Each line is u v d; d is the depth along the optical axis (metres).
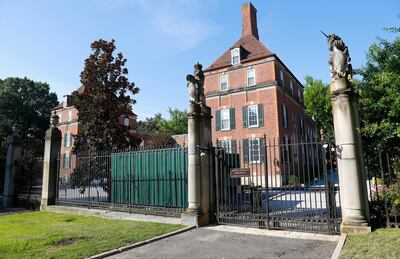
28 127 48.69
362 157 6.82
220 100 27.92
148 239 7.13
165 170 10.35
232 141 26.36
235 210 9.88
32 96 50.72
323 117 37.03
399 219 6.89
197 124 9.18
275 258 5.61
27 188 14.68
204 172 9.03
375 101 7.40
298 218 7.84
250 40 29.22
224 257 5.80
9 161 15.05
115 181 11.74
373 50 7.68
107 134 15.02
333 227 7.23
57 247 6.50
